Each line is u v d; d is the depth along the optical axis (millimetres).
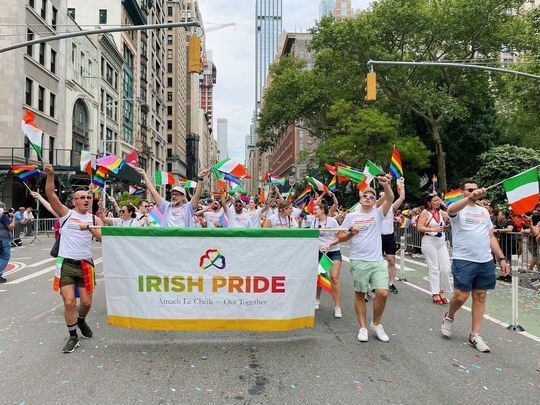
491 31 31016
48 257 16375
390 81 33281
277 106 40250
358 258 5980
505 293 9617
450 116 32188
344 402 4062
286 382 4520
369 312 7648
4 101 27359
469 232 5660
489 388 4387
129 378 4605
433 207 8414
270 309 5715
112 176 25719
